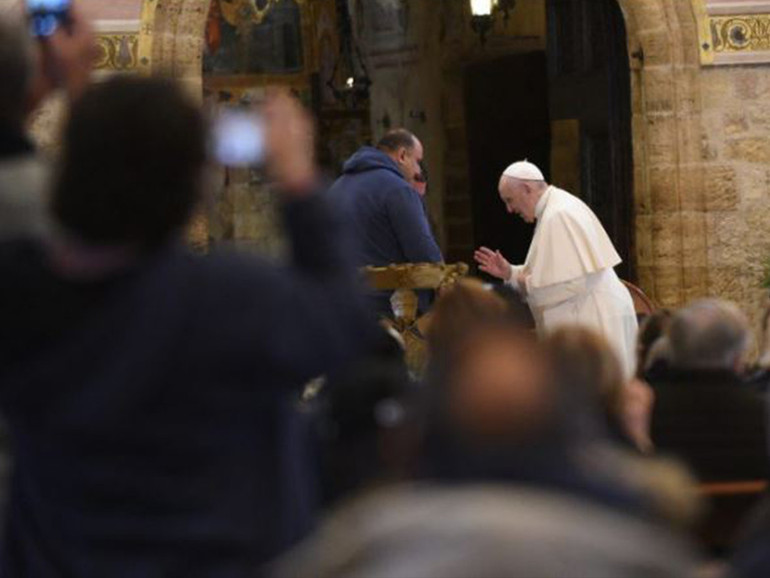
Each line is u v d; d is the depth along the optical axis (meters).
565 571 7.63
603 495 8.55
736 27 39.06
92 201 10.14
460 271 28.33
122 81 10.37
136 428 10.00
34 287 10.18
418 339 28.08
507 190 31.70
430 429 8.72
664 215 39.25
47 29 11.80
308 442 11.79
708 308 16.97
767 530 10.46
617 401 15.82
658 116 39.12
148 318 10.05
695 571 8.00
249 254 10.34
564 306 31.23
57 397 10.11
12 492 10.51
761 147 39.28
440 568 7.65
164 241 10.33
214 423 10.04
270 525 10.13
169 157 10.23
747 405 16.64
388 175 29.86
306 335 10.04
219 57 49.38
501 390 8.53
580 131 44.53
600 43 43.19
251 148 10.51
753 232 39.38
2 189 11.04
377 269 28.03
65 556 10.08
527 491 8.32
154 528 9.93
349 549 7.87
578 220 31.28
